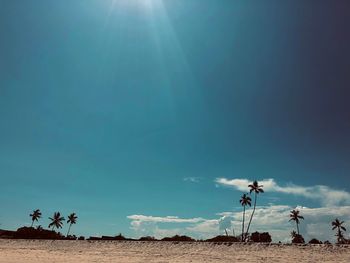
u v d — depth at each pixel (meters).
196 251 36.53
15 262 30.42
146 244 41.62
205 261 30.64
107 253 38.12
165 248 39.03
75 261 31.36
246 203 102.62
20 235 77.06
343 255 30.58
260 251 34.53
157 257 34.09
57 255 37.44
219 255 34.09
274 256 32.09
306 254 31.89
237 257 32.56
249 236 75.94
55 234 80.31
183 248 38.44
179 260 31.58
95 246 43.69
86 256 36.09
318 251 32.47
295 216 103.19
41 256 36.47
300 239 86.62
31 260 32.31
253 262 29.52
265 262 29.45
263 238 74.12
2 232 79.56
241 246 36.97
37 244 48.16
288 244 36.03
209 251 36.25
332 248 32.94
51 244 47.25
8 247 47.19
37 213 130.25
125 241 44.28
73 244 45.97
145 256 35.03
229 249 36.31
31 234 77.50
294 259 30.31
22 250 43.78
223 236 62.84
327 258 29.97
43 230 80.62
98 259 33.09
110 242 44.75
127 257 34.56
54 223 132.38
